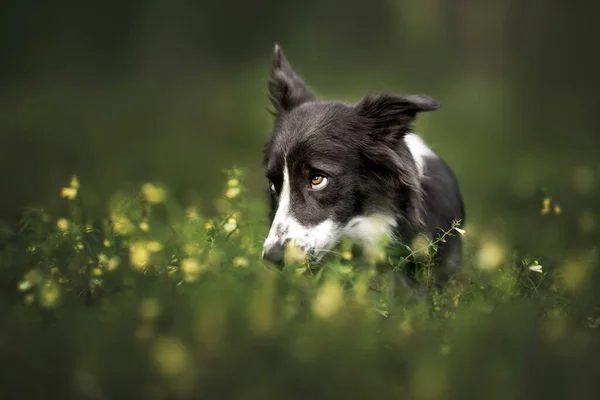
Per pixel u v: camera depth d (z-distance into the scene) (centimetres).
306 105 912
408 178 866
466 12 4291
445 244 924
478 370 653
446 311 770
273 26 4794
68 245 873
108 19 4303
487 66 3806
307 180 853
